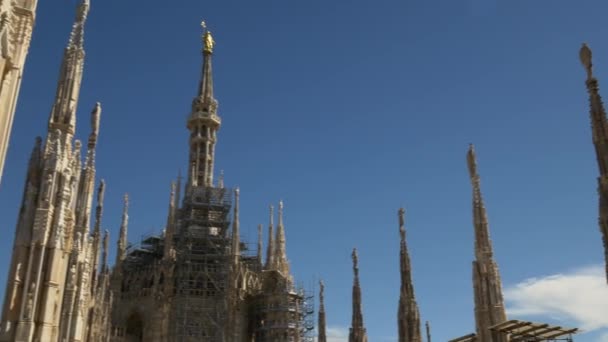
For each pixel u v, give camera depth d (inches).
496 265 1711.4
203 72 4402.1
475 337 1784.0
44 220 1125.1
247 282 3597.4
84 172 1541.6
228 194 3779.5
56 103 1227.2
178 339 3250.5
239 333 3410.4
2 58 836.6
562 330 1541.6
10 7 834.2
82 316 1478.8
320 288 3147.1
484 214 1759.4
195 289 3408.0
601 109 1029.8
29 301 1067.9
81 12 1318.9
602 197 987.3
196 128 4207.7
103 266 2514.8
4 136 832.9
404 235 2165.4
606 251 964.6
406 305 2073.1
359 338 2358.5
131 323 3440.0
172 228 3595.0
